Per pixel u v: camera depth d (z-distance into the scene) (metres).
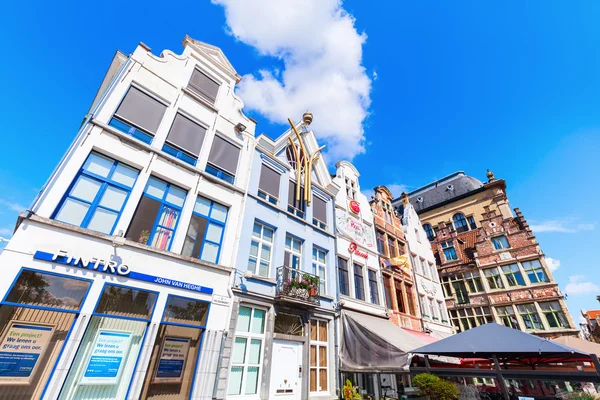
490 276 24.09
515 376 7.20
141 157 8.93
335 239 14.94
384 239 18.86
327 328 12.27
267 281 10.52
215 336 8.34
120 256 7.41
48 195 6.88
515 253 23.41
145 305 7.49
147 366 6.94
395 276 17.73
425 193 41.94
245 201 11.30
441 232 30.08
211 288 8.88
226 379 8.06
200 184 10.14
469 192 34.59
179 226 9.08
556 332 19.56
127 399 6.43
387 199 21.70
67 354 6.01
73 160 7.56
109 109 8.73
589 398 7.95
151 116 9.81
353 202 17.58
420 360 12.05
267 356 9.37
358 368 11.04
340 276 14.28
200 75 12.25
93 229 7.42
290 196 14.00
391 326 13.99
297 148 15.73
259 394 8.81
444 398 7.63
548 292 20.78
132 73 9.75
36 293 6.07
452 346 8.05
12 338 5.64
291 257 12.46
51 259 6.31
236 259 9.96
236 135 12.41
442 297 22.02
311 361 11.09
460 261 26.98
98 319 6.71
